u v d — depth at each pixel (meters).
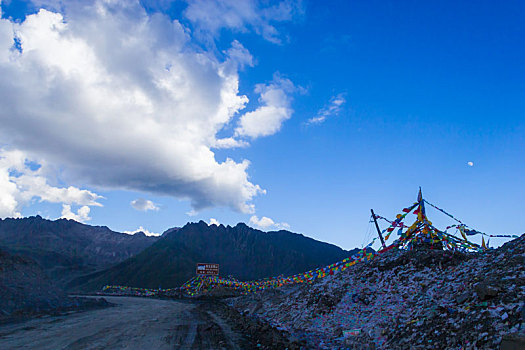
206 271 63.28
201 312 28.80
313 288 21.11
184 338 13.81
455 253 15.82
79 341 12.51
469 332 7.99
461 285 11.12
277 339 13.01
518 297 7.95
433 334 9.05
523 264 9.52
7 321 18.42
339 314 15.17
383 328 11.53
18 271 29.08
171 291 68.94
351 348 11.09
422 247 17.45
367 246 20.20
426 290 12.78
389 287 15.09
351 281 18.22
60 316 22.45
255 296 34.72
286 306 21.45
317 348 11.48
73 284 106.44
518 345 6.17
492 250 13.67
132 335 14.38
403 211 18.61
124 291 80.94
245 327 17.17
